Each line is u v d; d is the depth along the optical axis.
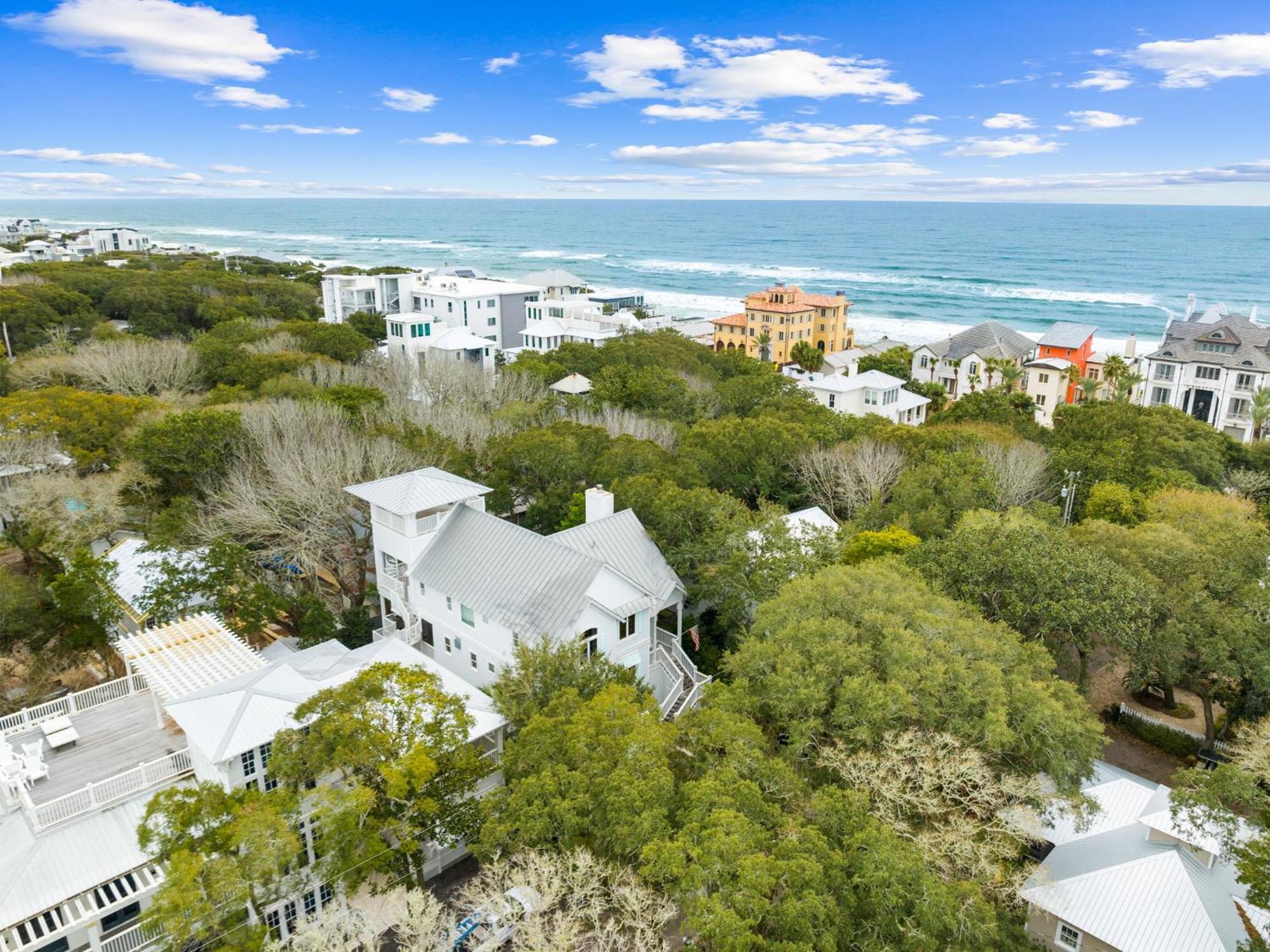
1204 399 92.19
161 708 29.08
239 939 19.70
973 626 29.20
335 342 81.62
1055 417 78.50
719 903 18.44
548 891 20.38
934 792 23.66
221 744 24.41
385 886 23.69
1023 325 196.88
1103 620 33.06
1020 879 23.94
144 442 45.44
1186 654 34.72
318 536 41.62
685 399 70.12
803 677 25.97
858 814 21.78
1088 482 56.75
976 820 24.05
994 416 71.69
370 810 23.03
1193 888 23.98
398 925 21.92
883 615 28.36
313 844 23.69
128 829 24.52
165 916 17.81
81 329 90.81
